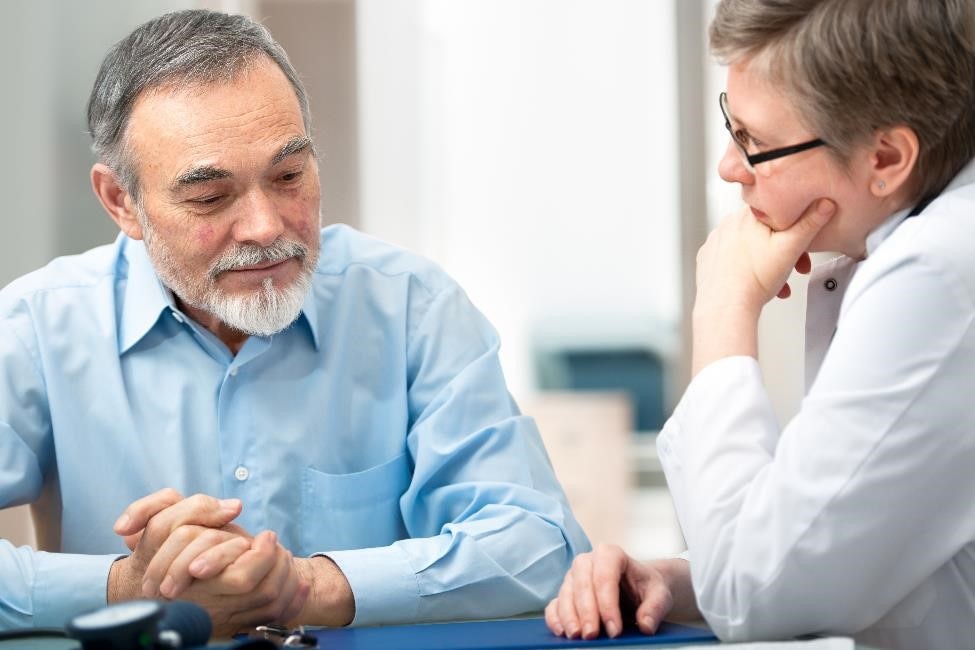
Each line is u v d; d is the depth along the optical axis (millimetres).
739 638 992
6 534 2027
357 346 1559
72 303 1523
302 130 1369
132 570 1245
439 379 1544
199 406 1498
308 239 1379
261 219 1322
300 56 3588
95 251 1619
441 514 1470
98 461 1474
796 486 950
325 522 1503
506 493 1414
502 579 1313
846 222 1057
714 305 1102
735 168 1078
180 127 1317
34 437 1480
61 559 1277
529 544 1355
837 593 956
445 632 1115
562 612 1077
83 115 2693
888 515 942
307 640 1021
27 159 2586
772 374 3055
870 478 936
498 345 1599
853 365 954
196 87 1323
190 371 1506
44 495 1544
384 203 3674
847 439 940
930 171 1018
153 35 1377
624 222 4070
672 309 3969
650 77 3938
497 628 1138
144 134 1345
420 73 3705
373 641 1062
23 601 1251
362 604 1261
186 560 1157
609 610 1060
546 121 4000
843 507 938
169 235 1355
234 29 1375
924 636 1045
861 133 990
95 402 1483
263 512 1483
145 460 1474
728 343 1078
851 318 977
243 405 1496
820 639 938
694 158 3689
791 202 1050
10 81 2555
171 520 1201
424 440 1489
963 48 971
